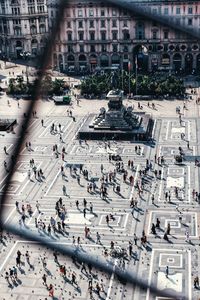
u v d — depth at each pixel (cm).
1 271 7544
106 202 9488
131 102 16100
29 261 7719
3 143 12688
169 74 18312
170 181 10275
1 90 18012
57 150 12244
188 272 7306
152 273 7288
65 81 18300
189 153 11719
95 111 15250
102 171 10881
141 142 12594
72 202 9550
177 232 8375
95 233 8450
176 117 14450
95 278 7212
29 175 10794
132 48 19588
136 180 10350
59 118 14762
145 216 8938
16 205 9381
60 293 6981
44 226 8662
